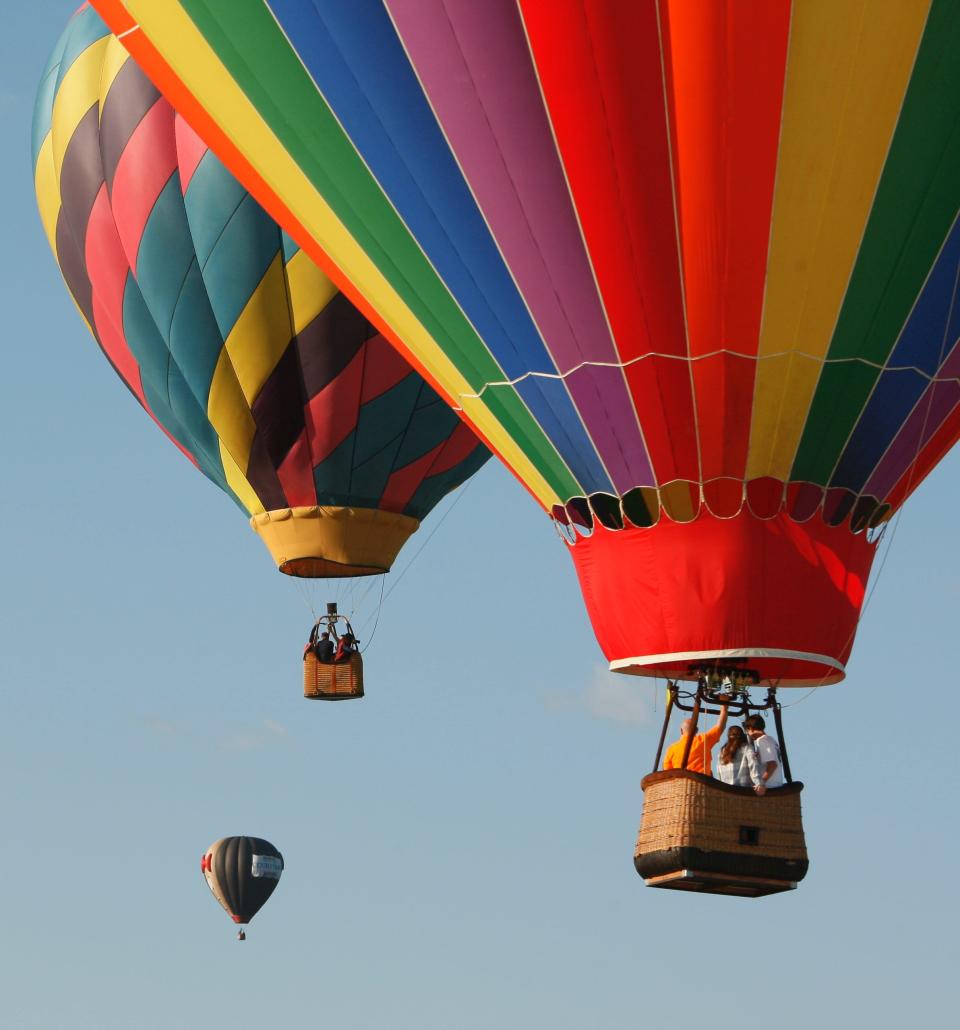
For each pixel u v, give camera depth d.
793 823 43.69
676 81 40.16
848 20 39.16
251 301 62.09
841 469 43.56
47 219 66.31
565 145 41.16
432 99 41.66
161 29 44.28
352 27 41.44
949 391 43.66
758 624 43.34
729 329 42.16
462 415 46.25
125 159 62.78
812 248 41.34
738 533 43.44
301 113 43.25
